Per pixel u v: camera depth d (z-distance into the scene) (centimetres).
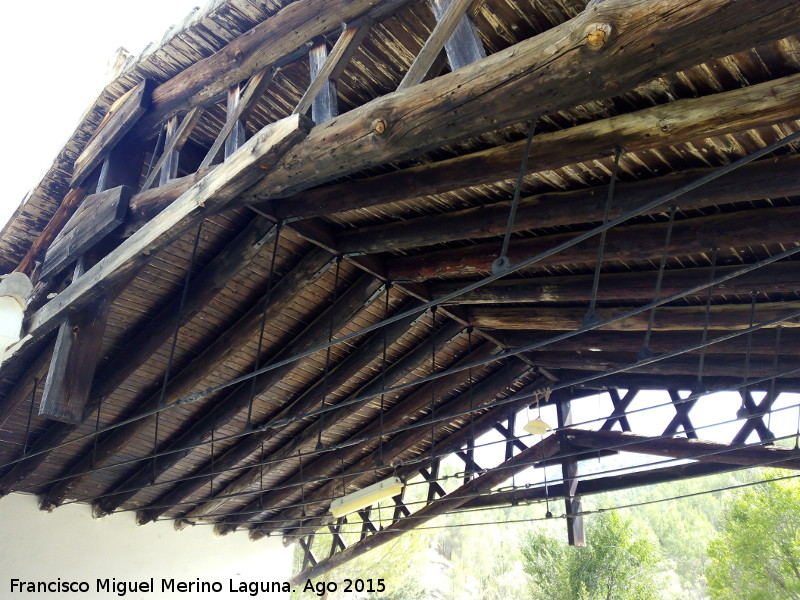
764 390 775
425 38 425
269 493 1180
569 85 251
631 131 366
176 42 483
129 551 1119
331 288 752
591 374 930
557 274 657
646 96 384
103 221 513
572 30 244
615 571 1612
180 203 432
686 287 577
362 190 503
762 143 411
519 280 682
